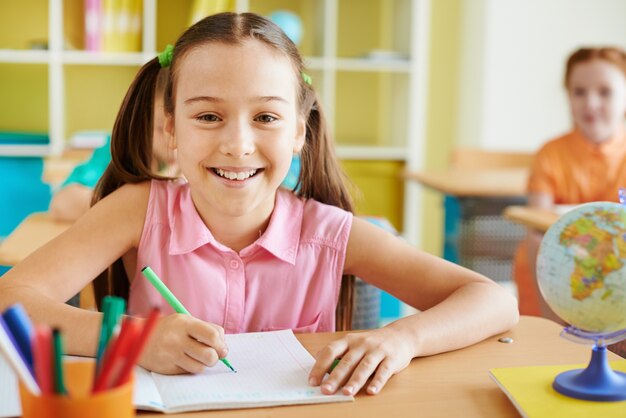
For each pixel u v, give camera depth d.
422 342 1.01
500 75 4.34
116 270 1.33
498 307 1.12
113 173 1.32
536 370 0.94
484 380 0.95
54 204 2.08
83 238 1.19
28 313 1.04
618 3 4.38
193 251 1.23
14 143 3.94
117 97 4.30
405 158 4.27
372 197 4.29
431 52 4.67
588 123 2.76
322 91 4.22
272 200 1.26
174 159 1.41
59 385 0.63
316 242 1.26
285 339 1.07
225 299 1.23
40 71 4.27
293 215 1.28
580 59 2.75
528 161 3.71
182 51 1.14
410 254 1.24
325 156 1.35
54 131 3.97
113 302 0.68
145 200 1.25
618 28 4.39
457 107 4.70
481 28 4.36
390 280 1.25
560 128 4.41
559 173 2.82
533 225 2.23
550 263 0.87
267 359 1.00
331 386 0.89
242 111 1.08
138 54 3.97
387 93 4.61
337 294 1.27
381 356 0.94
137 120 1.29
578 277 0.84
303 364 0.98
